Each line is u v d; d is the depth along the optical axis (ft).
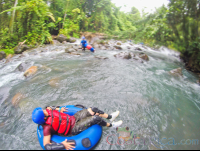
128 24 66.85
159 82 17.02
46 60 23.22
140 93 13.98
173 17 29.68
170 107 12.30
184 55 31.71
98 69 19.79
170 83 17.20
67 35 45.50
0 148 8.13
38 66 19.15
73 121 8.55
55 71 18.25
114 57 27.09
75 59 24.45
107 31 61.21
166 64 26.91
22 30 31.01
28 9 30.42
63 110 9.37
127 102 12.37
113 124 9.14
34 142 8.52
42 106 11.59
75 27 51.01
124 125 9.78
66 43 39.45
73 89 14.12
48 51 29.30
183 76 20.44
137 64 23.85
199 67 24.54
